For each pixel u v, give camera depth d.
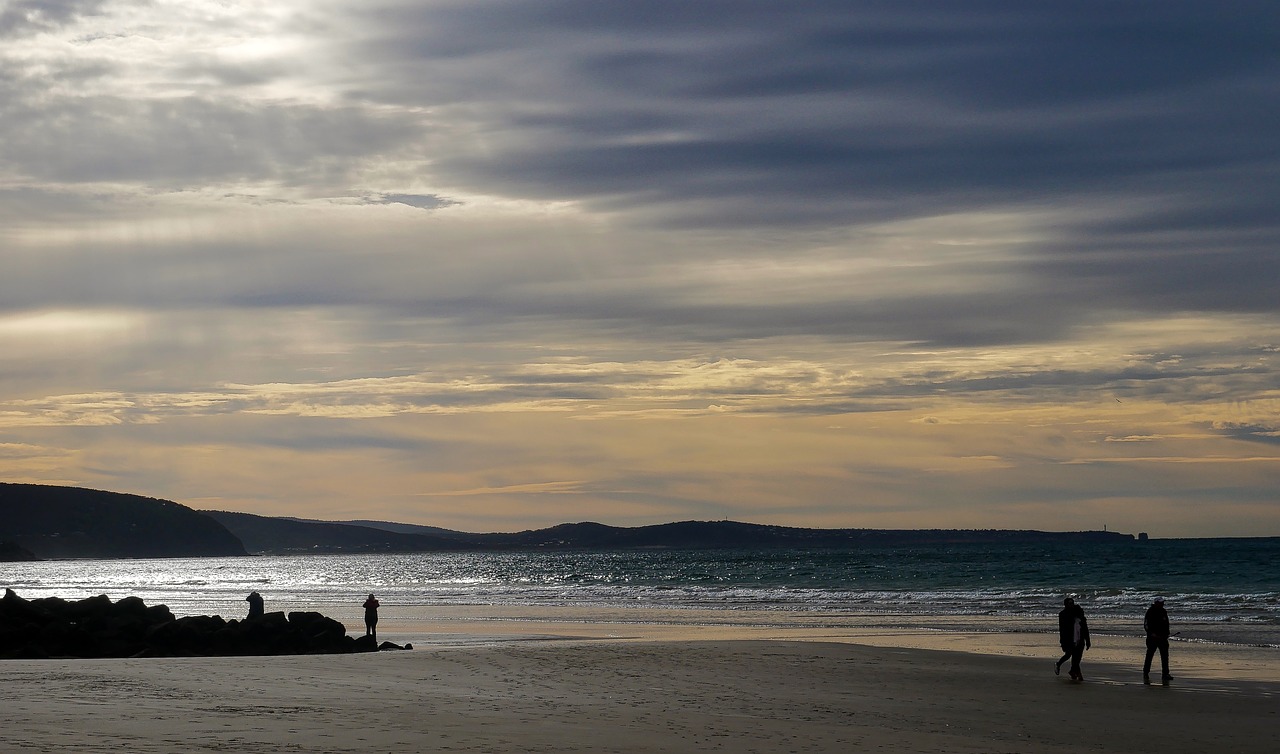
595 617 45.81
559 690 18.27
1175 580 70.56
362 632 38.53
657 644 27.83
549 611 50.81
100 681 17.83
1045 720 16.41
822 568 111.19
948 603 50.91
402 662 22.61
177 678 18.55
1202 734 15.32
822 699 18.16
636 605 55.00
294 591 86.19
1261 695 19.45
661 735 13.62
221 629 33.28
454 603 60.59
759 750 12.78
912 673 22.31
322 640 31.78
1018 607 47.28
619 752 12.29
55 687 16.80
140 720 13.28
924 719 16.20
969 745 13.91
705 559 175.88
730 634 36.06
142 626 33.59
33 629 32.28
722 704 17.06
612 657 24.23
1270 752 14.06
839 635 34.84
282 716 14.07
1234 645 29.30
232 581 117.75
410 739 12.59
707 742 13.21
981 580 77.25
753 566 127.12
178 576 140.50
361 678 19.31
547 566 164.38
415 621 44.84
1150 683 21.09
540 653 25.00
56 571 172.38
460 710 15.26
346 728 13.25
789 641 29.39
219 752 11.26
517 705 16.03
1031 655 27.22
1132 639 30.91
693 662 23.55
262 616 33.66
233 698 15.88
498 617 46.69
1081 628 21.38
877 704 17.77
